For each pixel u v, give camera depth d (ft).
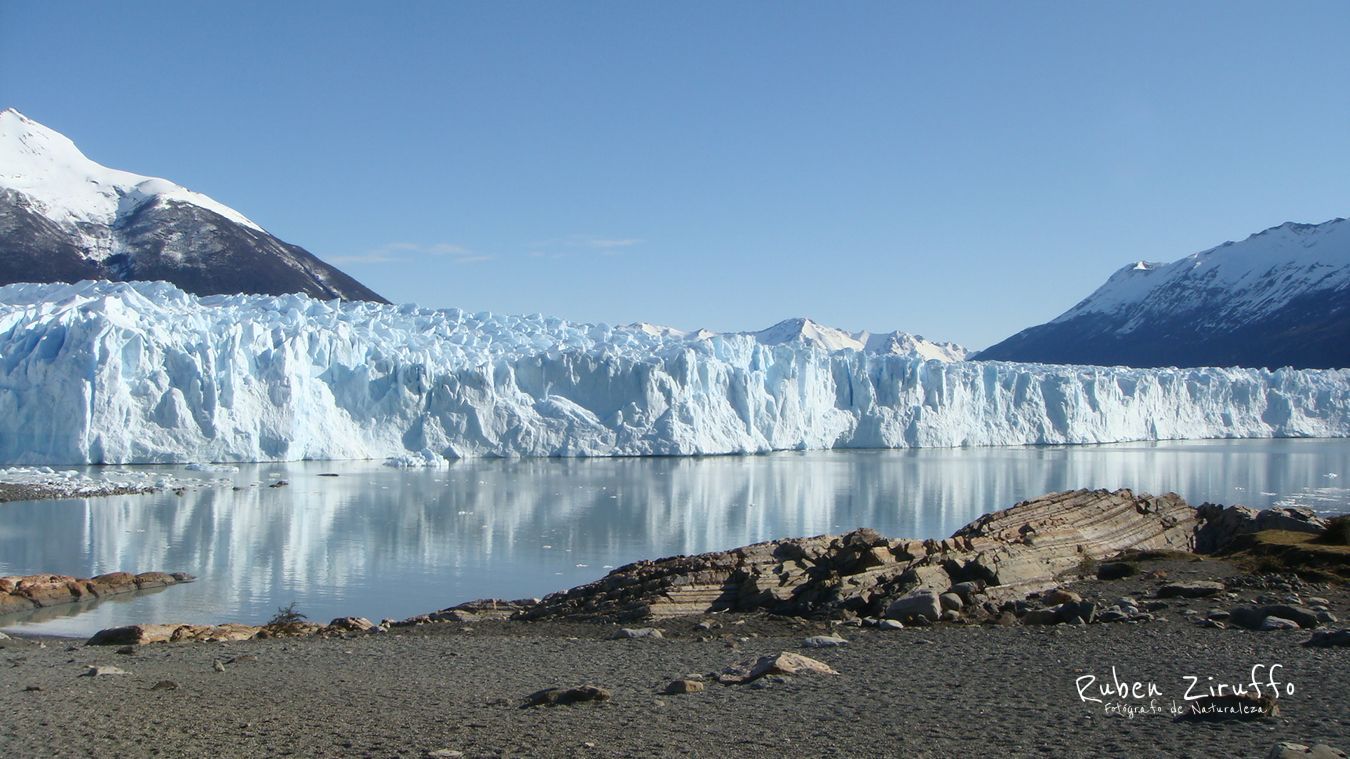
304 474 248.73
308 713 50.75
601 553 146.92
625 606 82.64
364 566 134.41
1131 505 114.11
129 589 116.57
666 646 67.10
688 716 47.67
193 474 238.07
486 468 277.64
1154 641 62.49
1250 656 57.36
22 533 156.15
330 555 142.51
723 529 172.14
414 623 87.66
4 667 66.08
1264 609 67.87
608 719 47.55
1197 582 81.15
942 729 44.75
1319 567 87.30
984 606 76.02
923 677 54.75
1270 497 224.74
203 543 150.41
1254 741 41.65
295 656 67.92
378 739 45.50
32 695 55.93
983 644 63.26
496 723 47.50
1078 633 65.82
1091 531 102.89
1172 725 44.60
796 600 80.64
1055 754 40.91
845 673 56.18
